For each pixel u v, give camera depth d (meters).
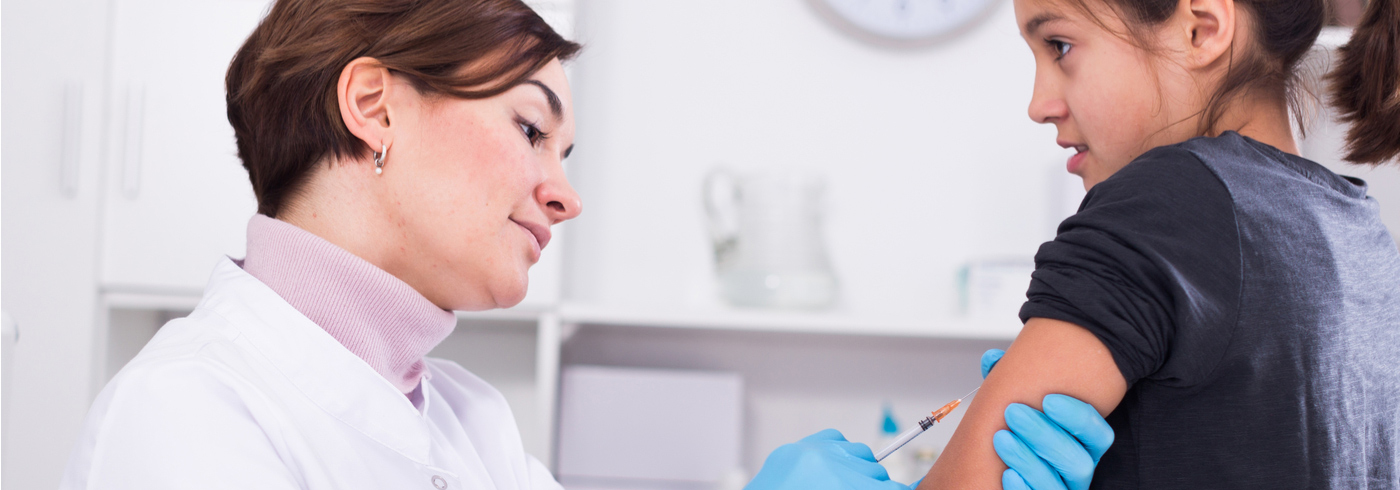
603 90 1.91
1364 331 0.62
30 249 1.33
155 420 0.63
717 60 1.92
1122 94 0.67
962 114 1.92
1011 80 1.91
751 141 1.91
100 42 1.48
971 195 1.91
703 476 1.72
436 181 0.79
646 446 1.72
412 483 0.77
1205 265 0.57
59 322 1.41
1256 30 0.66
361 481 0.73
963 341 1.92
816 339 1.92
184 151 1.53
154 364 0.67
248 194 1.54
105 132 1.51
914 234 1.91
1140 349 0.57
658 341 1.91
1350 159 0.74
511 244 0.83
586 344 1.90
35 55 1.33
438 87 0.78
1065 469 0.60
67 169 1.42
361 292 0.78
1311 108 0.72
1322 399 0.58
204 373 0.67
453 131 0.79
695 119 1.92
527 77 0.81
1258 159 0.61
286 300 0.77
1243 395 0.57
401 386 0.83
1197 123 0.66
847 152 1.91
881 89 1.92
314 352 0.74
